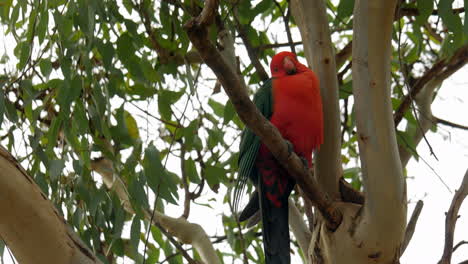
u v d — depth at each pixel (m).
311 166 8.05
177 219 8.55
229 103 8.36
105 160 8.63
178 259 9.16
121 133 7.54
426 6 7.63
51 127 7.35
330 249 6.61
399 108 8.84
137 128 9.06
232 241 9.52
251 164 7.73
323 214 6.60
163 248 8.81
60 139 8.37
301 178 6.48
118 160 7.66
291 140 7.71
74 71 7.21
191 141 7.97
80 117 7.20
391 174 6.15
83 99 7.39
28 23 8.09
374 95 6.16
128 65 7.51
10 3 8.23
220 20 8.41
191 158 8.12
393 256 6.39
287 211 7.82
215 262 8.06
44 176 7.56
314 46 7.30
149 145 7.18
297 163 6.40
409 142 8.81
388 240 6.29
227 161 9.42
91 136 8.02
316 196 6.54
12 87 7.94
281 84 7.88
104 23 7.98
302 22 7.43
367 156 6.20
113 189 7.53
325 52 7.26
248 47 9.09
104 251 8.34
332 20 10.98
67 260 4.94
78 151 7.34
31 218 4.82
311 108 7.45
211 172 8.35
